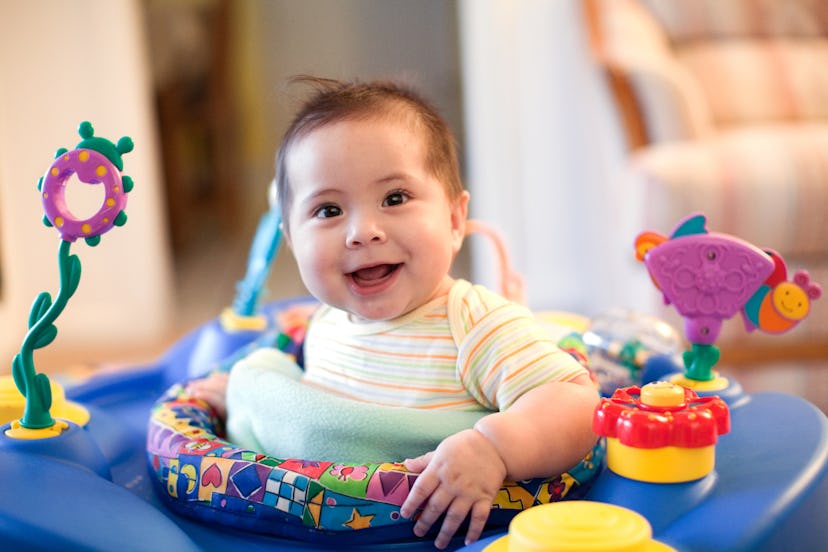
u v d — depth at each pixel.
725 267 0.79
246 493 0.71
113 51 2.32
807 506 0.63
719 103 2.01
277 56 4.75
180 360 1.29
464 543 0.68
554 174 2.42
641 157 1.71
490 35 2.42
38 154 2.31
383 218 0.76
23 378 0.75
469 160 2.55
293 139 0.80
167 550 0.63
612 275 1.93
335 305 0.80
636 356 1.02
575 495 0.73
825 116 2.02
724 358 1.66
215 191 4.75
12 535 0.62
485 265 2.53
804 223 1.58
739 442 0.72
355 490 0.68
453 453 0.66
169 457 0.77
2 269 2.21
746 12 2.12
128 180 0.73
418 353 0.78
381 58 4.20
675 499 0.62
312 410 0.75
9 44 2.27
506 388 0.73
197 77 4.43
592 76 2.01
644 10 2.09
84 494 0.67
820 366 1.58
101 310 2.42
